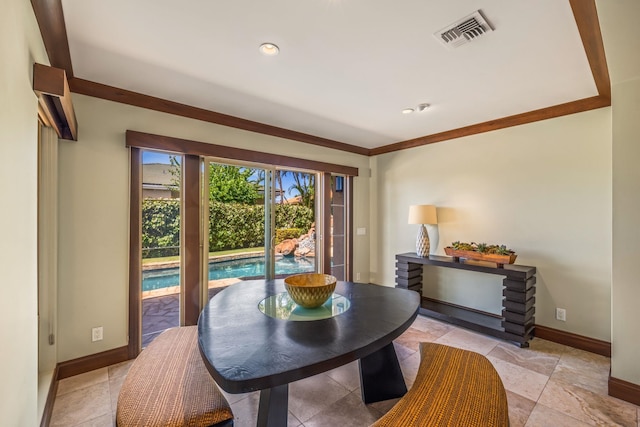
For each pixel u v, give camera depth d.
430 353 1.65
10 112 1.10
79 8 1.52
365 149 4.70
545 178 3.00
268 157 3.53
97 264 2.42
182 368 1.46
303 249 4.12
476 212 3.53
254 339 1.30
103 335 2.45
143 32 1.74
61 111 1.80
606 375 2.31
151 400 1.22
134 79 2.33
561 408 1.93
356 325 1.47
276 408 1.39
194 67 2.15
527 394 2.08
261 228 3.62
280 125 3.52
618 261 2.04
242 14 1.58
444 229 3.84
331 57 2.02
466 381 1.37
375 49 1.92
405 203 4.32
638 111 1.96
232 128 3.25
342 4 1.50
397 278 3.89
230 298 1.93
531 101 2.78
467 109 2.98
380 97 2.70
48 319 2.18
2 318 1.03
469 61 2.06
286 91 2.56
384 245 4.62
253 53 1.97
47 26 1.62
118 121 2.53
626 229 2.01
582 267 2.78
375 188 4.74
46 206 2.18
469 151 3.60
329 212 4.32
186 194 2.93
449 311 3.47
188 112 2.90
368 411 1.89
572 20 1.62
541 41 1.82
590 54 1.95
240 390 0.98
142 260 2.69
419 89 2.53
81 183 2.36
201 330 1.40
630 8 1.35
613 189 2.05
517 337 2.79
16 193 1.19
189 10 1.55
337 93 2.60
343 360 1.17
